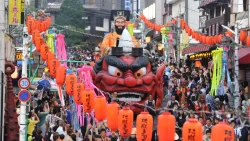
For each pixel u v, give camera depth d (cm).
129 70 3912
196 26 9012
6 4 3609
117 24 4950
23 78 2903
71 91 3200
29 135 3212
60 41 4734
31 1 9925
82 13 11450
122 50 4019
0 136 2730
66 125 3073
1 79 2747
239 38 4334
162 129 2088
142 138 2184
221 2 7106
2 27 2934
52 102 3881
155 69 4053
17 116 3100
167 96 4312
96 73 3984
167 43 6612
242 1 5916
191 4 9050
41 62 5144
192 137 1981
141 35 8519
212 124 2844
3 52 2909
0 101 2714
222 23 6931
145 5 14175
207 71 4719
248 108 3014
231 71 4375
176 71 5122
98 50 5344
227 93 3872
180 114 3212
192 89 4119
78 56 7375
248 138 2789
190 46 6900
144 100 3931
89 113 2916
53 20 12781
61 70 3375
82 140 3038
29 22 3753
